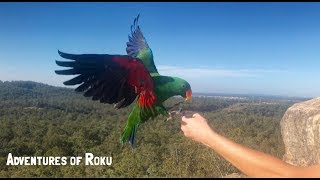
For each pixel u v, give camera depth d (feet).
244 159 7.05
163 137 183.01
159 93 7.38
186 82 7.46
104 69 6.74
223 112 263.90
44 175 171.42
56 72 6.27
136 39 8.87
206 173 74.95
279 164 6.95
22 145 207.31
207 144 7.29
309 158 26.40
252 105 336.90
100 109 332.80
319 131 25.41
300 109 28.04
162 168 126.21
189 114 7.50
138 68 7.09
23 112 323.98
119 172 155.12
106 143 205.26
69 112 325.01
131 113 7.43
